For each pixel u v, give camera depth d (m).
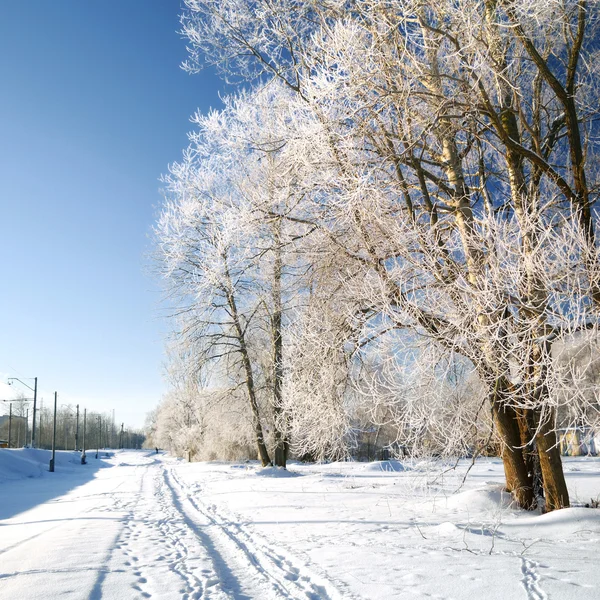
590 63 9.48
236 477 23.33
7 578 6.37
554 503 9.07
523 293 7.03
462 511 9.95
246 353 25.42
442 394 8.39
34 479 33.25
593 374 6.75
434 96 8.65
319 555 7.09
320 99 8.56
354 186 8.62
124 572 6.56
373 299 8.26
